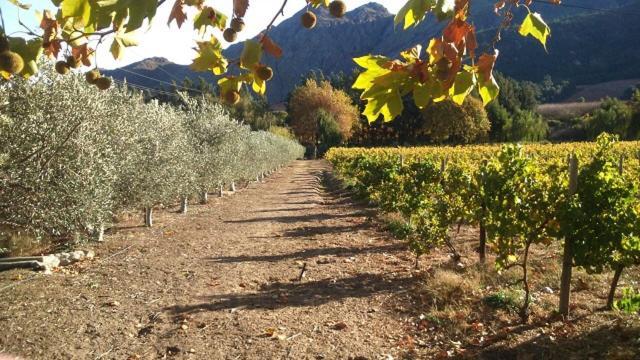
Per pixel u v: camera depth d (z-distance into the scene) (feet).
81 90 22.66
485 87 3.87
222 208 47.93
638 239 15.02
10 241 25.50
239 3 4.01
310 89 223.92
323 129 207.10
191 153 43.80
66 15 3.26
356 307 18.26
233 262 25.23
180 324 16.51
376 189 42.98
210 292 20.08
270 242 30.63
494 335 15.14
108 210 26.30
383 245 28.86
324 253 27.22
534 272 20.93
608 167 15.58
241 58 3.83
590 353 13.39
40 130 20.16
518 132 178.40
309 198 57.21
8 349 14.29
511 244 17.29
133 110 32.63
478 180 21.85
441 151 88.28
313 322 16.81
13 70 3.57
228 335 15.67
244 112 205.05
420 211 27.09
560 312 16.07
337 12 4.11
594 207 15.38
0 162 17.79
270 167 102.01
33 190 20.18
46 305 18.12
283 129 210.18
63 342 15.02
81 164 22.24
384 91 3.81
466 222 34.12
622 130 161.89
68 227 22.26
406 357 14.14
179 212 44.32
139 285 21.06
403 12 3.55
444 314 16.74
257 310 17.94
